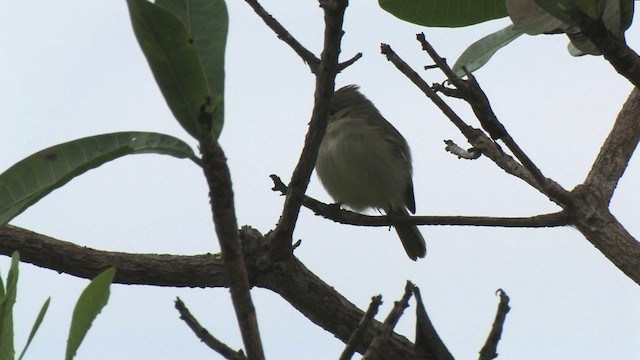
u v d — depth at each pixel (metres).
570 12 5.54
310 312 9.27
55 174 4.33
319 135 7.18
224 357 5.35
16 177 4.33
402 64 8.38
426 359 6.55
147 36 3.73
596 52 6.57
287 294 9.19
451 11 7.38
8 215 4.32
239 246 4.05
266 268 9.02
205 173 3.99
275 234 8.81
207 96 3.86
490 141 8.91
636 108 8.96
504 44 8.47
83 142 4.36
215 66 4.06
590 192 8.38
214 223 4.03
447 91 7.75
